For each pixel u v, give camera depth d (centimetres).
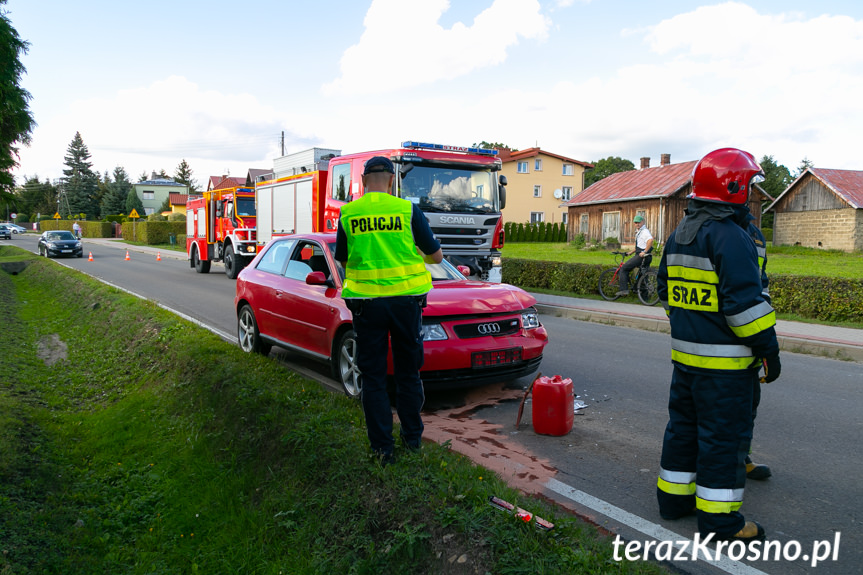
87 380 802
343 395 534
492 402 573
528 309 584
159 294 1552
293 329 653
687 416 327
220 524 399
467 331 542
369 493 344
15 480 452
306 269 657
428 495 325
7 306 1414
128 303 1138
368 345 370
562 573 257
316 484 381
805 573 283
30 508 417
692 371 306
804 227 3369
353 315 372
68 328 1166
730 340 295
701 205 303
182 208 8394
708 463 306
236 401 532
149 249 4297
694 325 304
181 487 459
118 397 719
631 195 3475
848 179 3269
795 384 648
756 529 308
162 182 10444
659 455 438
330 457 389
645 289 1245
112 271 2370
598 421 516
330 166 1301
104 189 10150
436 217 1141
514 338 559
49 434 579
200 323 1082
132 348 877
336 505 350
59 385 773
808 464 421
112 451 551
